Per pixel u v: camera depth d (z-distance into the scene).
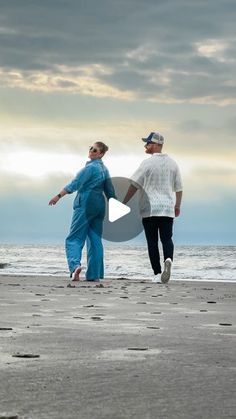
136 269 17.38
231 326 4.41
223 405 2.06
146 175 10.98
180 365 2.81
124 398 2.15
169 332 4.02
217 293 8.03
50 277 11.78
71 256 10.89
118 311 5.49
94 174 11.02
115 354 3.10
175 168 11.05
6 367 2.70
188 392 2.26
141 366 2.77
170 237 10.83
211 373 2.63
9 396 2.16
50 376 2.51
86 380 2.44
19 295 7.18
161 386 2.36
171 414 1.94
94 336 3.76
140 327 4.28
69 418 1.88
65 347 3.30
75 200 11.14
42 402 2.08
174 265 24.58
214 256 38.56
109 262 25.25
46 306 5.84
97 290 8.34
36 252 47.72
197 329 4.21
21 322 4.46
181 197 11.14
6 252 48.72
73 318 4.79
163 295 7.59
